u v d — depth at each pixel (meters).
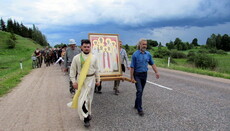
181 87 8.19
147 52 5.13
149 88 7.98
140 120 4.57
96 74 4.37
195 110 5.26
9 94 7.29
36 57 17.91
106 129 4.10
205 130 4.03
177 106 5.60
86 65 4.11
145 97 6.58
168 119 4.63
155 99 6.33
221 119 4.62
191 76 11.58
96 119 4.67
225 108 5.43
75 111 5.29
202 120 4.56
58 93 7.38
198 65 18.11
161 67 17.70
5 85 8.80
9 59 34.84
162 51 44.94
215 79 10.48
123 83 9.22
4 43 80.81
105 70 6.30
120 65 6.54
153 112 5.12
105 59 6.36
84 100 4.04
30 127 4.27
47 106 5.76
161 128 4.13
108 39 6.55
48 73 13.57
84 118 4.21
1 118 4.83
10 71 17.22
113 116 4.85
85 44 4.14
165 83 9.10
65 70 7.36
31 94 7.25
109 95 6.95
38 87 8.56
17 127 4.28
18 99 6.57
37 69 16.64
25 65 22.61
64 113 5.14
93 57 4.25
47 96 6.94
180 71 14.34
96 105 5.77
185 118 4.69
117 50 6.60
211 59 17.55
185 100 6.21
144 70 5.02
